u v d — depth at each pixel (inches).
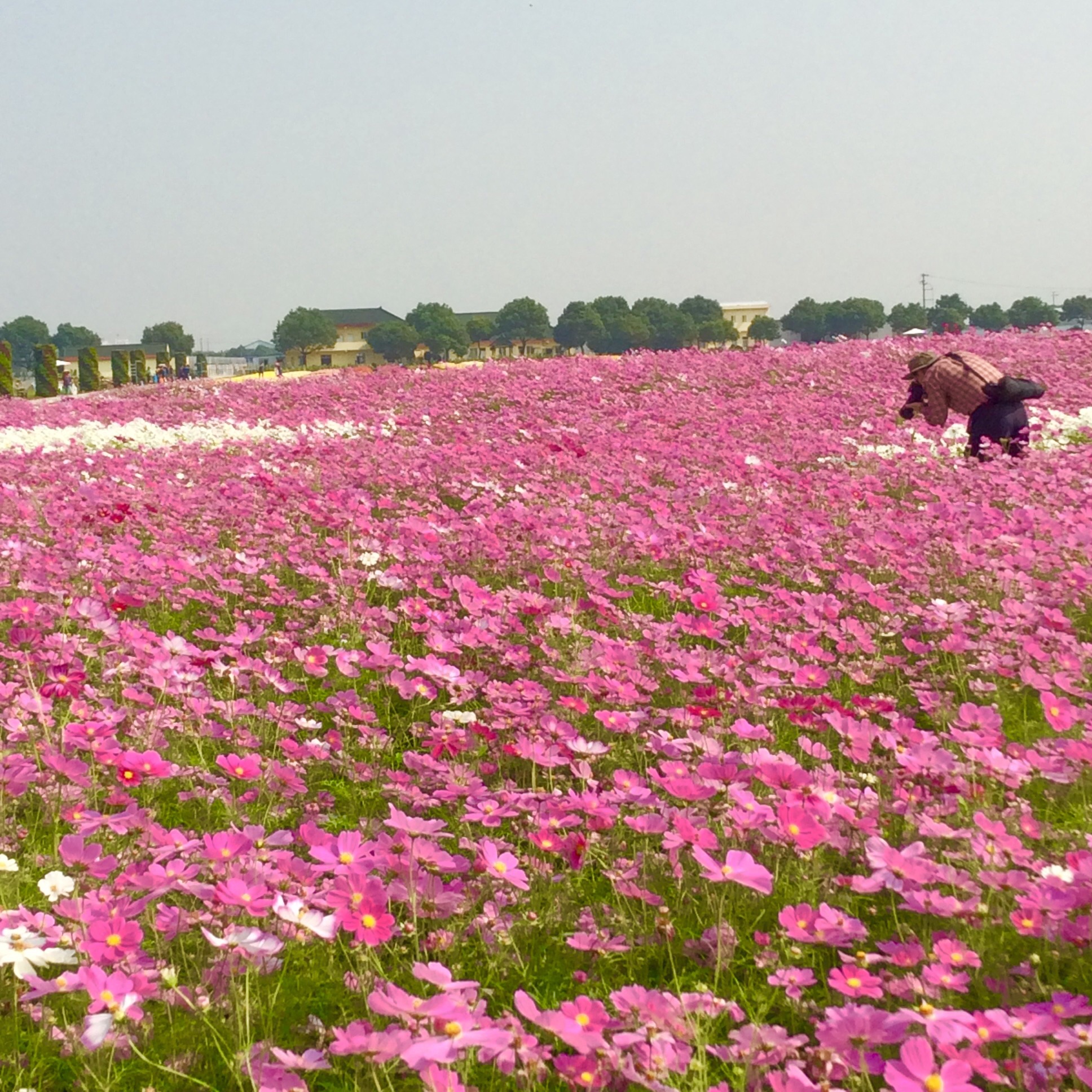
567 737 161.8
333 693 215.2
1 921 110.4
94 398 1218.0
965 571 266.4
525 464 450.0
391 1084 97.1
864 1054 91.7
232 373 6397.6
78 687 184.4
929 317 6658.5
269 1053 97.8
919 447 474.6
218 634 245.6
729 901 129.6
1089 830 145.1
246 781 157.8
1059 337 1034.1
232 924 110.0
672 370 896.9
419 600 233.9
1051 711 156.9
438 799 152.0
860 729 161.3
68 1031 100.4
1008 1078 89.4
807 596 243.0
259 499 380.8
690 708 170.6
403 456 476.1
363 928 104.0
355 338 6604.3
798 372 842.2
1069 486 370.0
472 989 97.9
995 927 120.0
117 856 136.2
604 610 240.1
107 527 339.9
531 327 6417.3
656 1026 94.3
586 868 141.2
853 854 136.0
